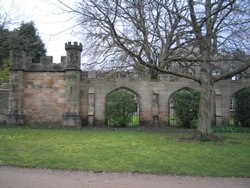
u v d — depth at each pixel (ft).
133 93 89.35
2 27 76.28
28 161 37.83
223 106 89.04
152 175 33.14
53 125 85.87
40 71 87.25
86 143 52.42
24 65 86.63
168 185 29.60
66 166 35.96
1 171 33.76
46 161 38.01
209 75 60.13
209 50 60.59
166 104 88.43
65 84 86.69
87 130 74.79
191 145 52.01
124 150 46.21
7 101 87.51
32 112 87.04
